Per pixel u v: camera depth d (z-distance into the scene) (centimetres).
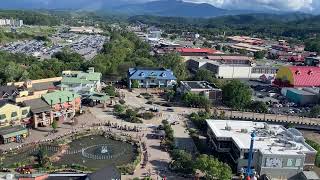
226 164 12669
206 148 15088
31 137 15825
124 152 14862
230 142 14200
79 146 15300
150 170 13075
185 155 13238
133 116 18625
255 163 13088
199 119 18250
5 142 15050
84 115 19025
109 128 17338
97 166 13412
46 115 17312
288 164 12812
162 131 17038
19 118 16475
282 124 18825
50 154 14250
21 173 12344
